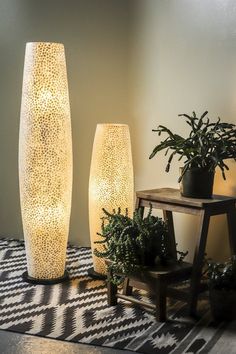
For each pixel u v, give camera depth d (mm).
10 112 5043
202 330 3457
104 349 3223
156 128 4543
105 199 4105
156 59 4492
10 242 5094
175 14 4344
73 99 4906
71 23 4836
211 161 3693
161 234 3668
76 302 3816
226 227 4176
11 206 5168
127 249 3570
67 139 4059
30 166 3990
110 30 4738
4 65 5008
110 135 4078
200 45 4230
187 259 4410
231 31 4062
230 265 3633
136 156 4707
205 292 4020
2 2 4961
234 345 3289
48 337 3336
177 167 4414
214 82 4176
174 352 3193
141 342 3295
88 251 4898
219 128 3701
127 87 4738
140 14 4578
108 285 3764
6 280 4180
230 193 4137
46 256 4117
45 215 4043
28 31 4930
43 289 4023
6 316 3582
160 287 3520
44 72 3926
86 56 4832
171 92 4422
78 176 4977
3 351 3193
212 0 4137
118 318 3588
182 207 3715
